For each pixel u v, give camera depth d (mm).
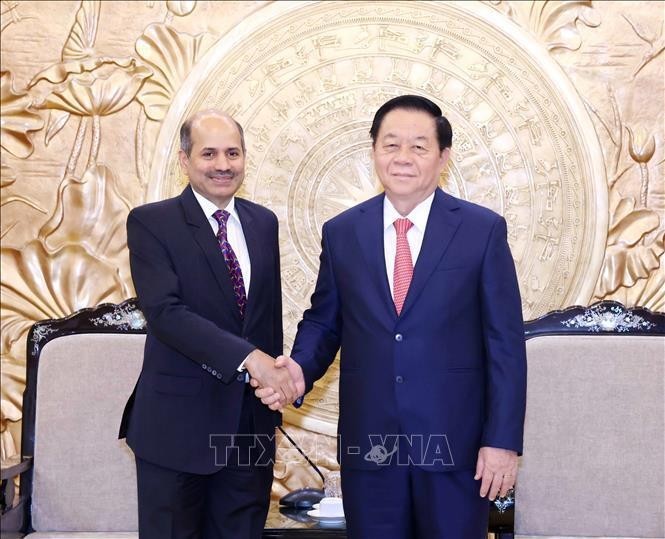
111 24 3850
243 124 3814
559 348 3281
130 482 3391
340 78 3814
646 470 3203
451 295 2553
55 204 3834
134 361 3445
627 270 3725
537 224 3740
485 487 2477
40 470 3373
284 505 3459
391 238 2703
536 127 3756
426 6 3803
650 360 3248
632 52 3766
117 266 3816
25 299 3818
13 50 3850
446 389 2521
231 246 2869
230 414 2729
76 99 3836
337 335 2842
